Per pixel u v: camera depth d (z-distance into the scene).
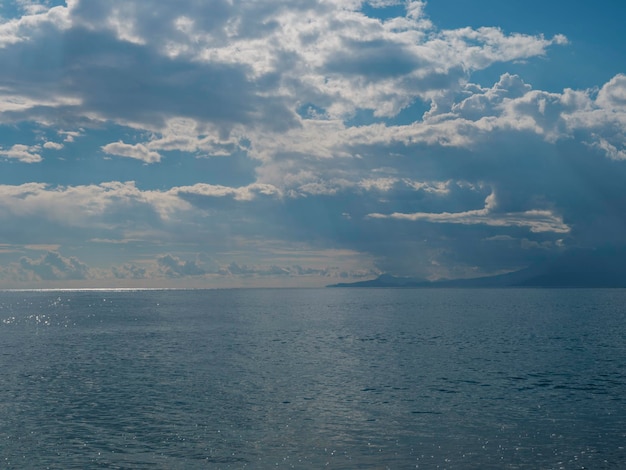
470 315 146.00
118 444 33.06
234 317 137.50
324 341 82.25
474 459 30.86
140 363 60.81
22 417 38.38
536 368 57.25
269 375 53.41
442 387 47.84
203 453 31.69
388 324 114.75
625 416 38.56
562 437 34.28
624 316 139.88
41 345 78.44
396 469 29.58
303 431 35.41
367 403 42.19
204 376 52.91
